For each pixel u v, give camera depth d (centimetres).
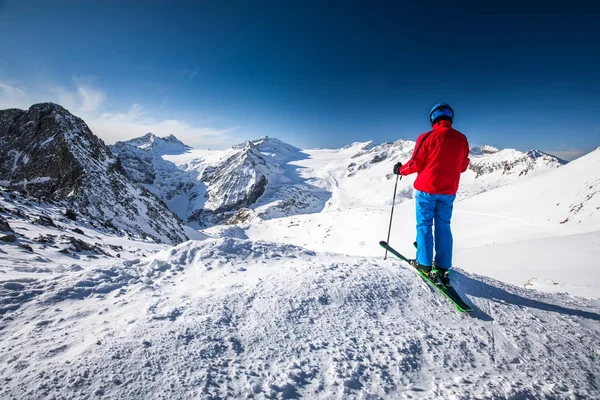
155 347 237
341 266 445
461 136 389
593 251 2016
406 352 272
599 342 336
